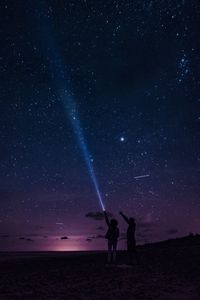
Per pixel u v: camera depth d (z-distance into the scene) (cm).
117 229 1998
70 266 1997
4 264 2272
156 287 1307
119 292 1217
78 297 1133
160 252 2589
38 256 3127
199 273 1622
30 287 1321
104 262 2122
